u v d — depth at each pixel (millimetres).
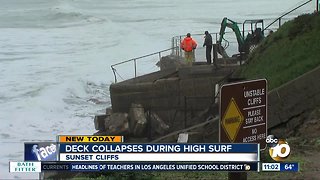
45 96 121312
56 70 152375
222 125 25562
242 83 26109
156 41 195625
